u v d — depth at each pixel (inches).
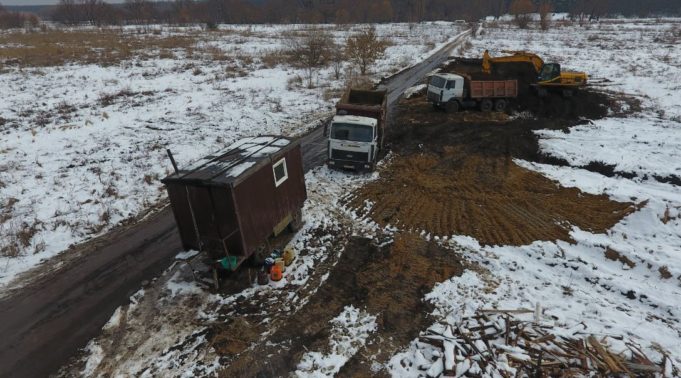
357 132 614.2
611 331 329.7
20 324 343.6
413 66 1557.6
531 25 3393.2
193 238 386.6
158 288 387.5
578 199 548.4
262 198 399.2
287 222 456.1
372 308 359.6
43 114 933.2
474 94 912.9
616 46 2014.0
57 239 470.6
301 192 481.4
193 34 2706.7
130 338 328.2
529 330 326.0
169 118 919.0
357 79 1262.3
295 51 1686.8
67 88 1175.0
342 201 560.1
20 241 458.0
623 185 573.6
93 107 997.2
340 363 303.1
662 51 1807.3
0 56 1603.1
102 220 509.0
